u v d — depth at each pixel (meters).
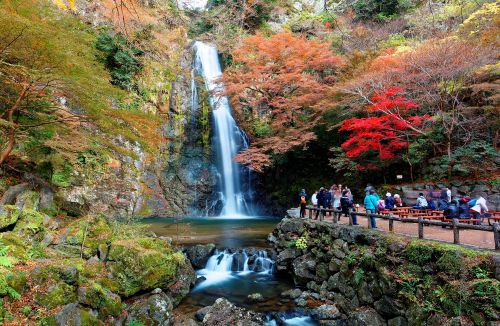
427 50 14.36
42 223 6.83
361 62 19.34
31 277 4.88
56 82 6.02
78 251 7.18
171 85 24.17
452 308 5.55
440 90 14.99
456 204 8.98
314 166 23.75
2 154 6.79
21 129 8.30
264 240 13.47
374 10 30.61
